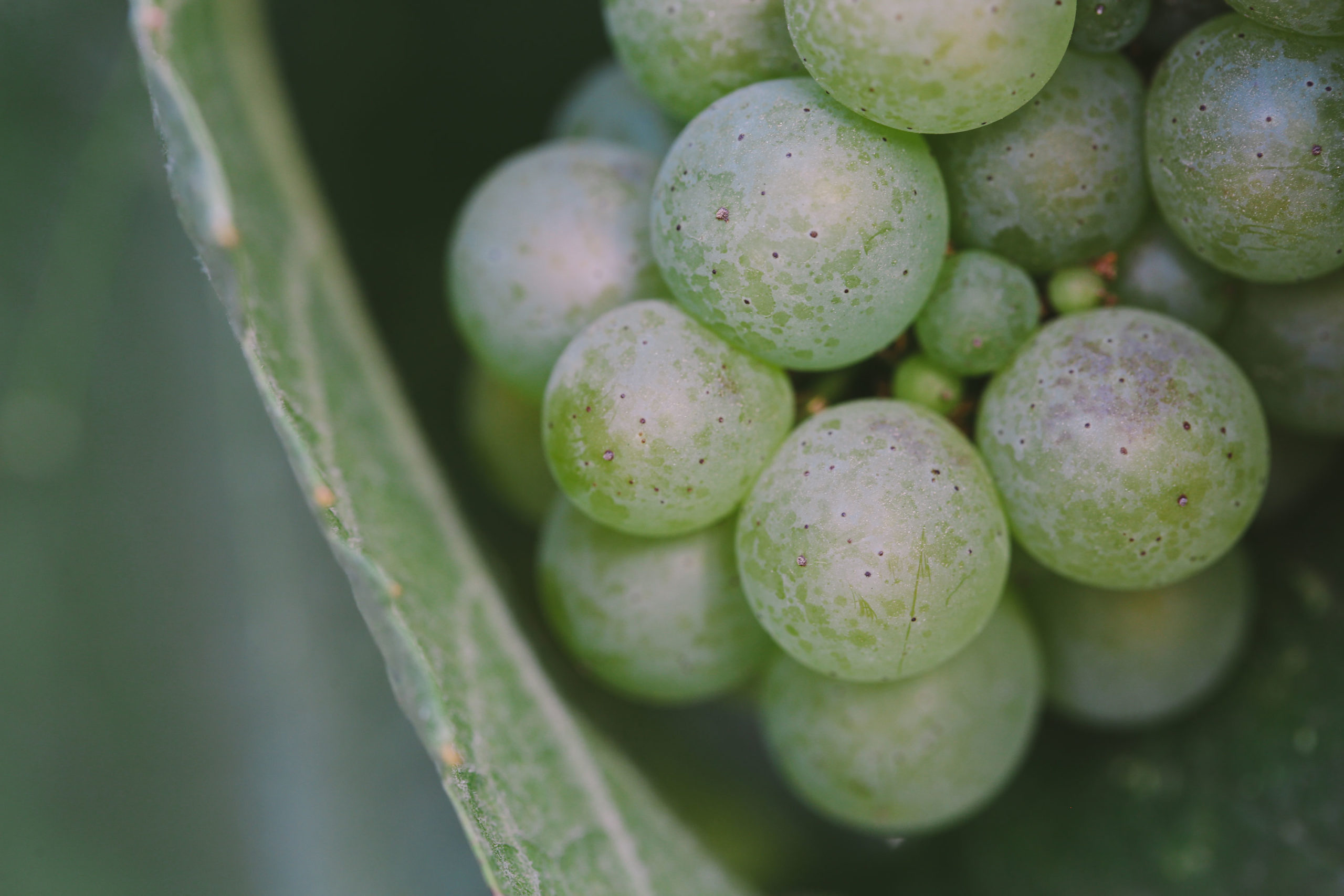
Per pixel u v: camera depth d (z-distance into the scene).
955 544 0.18
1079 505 0.18
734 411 0.18
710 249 0.18
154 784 0.19
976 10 0.17
